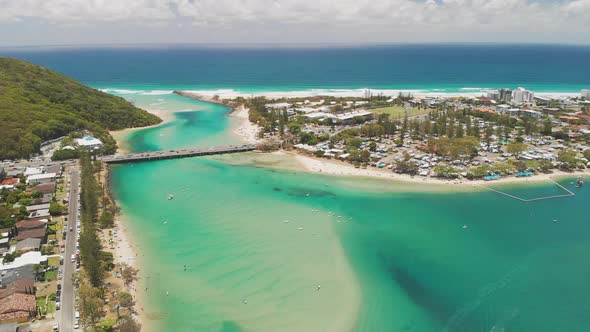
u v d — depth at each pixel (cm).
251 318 9706
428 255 12656
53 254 11631
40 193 15700
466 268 12006
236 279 11219
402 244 13275
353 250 12862
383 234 13900
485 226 14550
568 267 12100
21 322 8931
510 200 16725
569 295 10831
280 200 16612
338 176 19338
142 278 11069
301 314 9894
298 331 9325
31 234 12244
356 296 10638
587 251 12975
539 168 19950
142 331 9094
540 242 13512
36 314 9181
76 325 8912
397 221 14838
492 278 11544
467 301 10550
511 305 10412
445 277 11556
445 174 19088
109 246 12575
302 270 11719
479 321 9806
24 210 13888
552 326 9712
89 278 10225
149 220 14700
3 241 12012
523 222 14888
